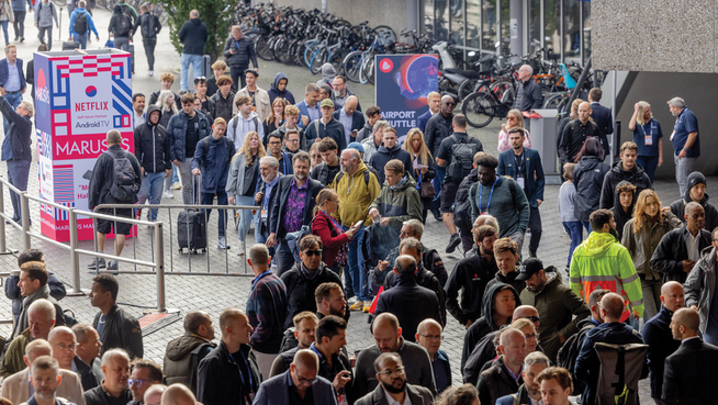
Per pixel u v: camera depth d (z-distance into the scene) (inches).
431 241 868.0
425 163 792.9
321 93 980.6
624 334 405.4
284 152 792.3
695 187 592.4
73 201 871.1
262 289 469.1
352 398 390.3
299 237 623.5
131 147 884.0
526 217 649.0
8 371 438.9
